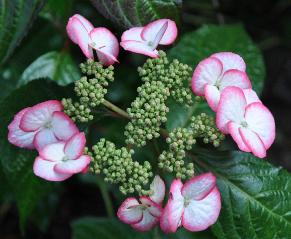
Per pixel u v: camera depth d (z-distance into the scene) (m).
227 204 0.37
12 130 0.34
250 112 0.33
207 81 0.34
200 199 0.33
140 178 0.34
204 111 0.41
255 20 0.64
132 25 0.35
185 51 0.44
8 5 0.34
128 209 0.33
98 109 0.36
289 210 0.36
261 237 0.36
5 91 0.50
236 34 0.44
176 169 0.34
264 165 0.37
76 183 0.64
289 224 0.36
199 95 0.35
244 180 0.37
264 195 0.36
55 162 0.33
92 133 0.50
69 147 0.33
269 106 0.69
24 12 0.34
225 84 0.35
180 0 0.36
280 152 0.66
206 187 0.33
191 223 0.33
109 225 0.47
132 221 0.33
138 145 0.35
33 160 0.38
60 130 0.34
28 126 0.34
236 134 0.33
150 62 0.36
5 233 0.64
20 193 0.39
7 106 0.37
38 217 0.55
